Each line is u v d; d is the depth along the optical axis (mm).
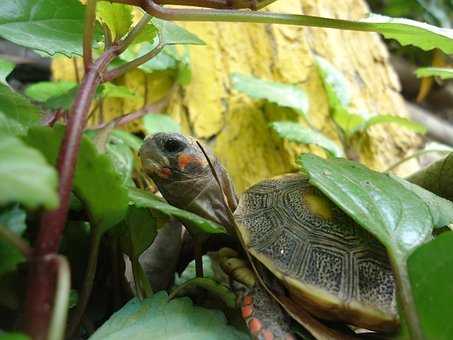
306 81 493
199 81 469
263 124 466
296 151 453
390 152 498
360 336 259
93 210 229
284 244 258
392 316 246
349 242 260
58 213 188
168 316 246
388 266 257
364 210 239
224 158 458
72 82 448
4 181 160
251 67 489
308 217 267
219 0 258
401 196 248
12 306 221
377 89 537
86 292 241
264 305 255
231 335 245
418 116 776
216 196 290
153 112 438
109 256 274
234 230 279
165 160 289
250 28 495
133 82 453
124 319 245
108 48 246
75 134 202
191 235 280
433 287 218
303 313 254
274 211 270
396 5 868
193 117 461
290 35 499
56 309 173
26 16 246
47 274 181
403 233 235
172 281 294
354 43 543
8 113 234
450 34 258
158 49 270
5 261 196
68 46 246
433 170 321
